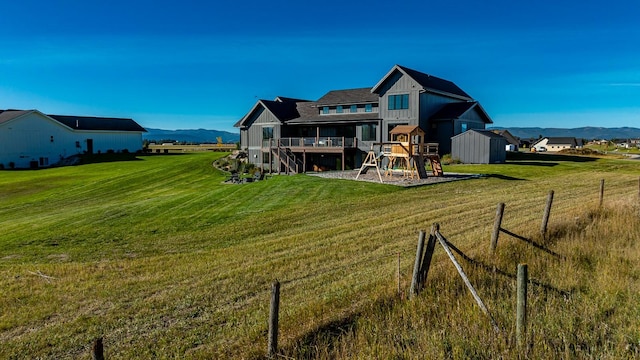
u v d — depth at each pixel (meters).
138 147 60.47
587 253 8.53
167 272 8.98
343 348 5.01
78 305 7.25
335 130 36.34
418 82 31.20
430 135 33.38
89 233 14.31
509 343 4.96
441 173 23.84
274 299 5.01
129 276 8.82
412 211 14.67
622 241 9.35
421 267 6.73
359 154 34.59
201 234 13.31
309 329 5.78
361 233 11.77
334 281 7.91
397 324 5.65
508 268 7.60
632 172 26.33
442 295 6.43
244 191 21.66
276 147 36.16
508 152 40.09
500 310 5.87
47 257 11.32
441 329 5.42
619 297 6.39
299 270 8.75
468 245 9.26
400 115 32.34
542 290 6.58
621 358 4.60
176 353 5.49
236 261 9.64
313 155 37.44
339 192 19.27
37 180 34.06
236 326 6.18
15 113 49.88
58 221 17.11
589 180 22.56
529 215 13.23
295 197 18.86
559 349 4.80
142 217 17.02
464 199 16.81
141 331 6.18
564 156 37.50
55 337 6.07
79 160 48.47
